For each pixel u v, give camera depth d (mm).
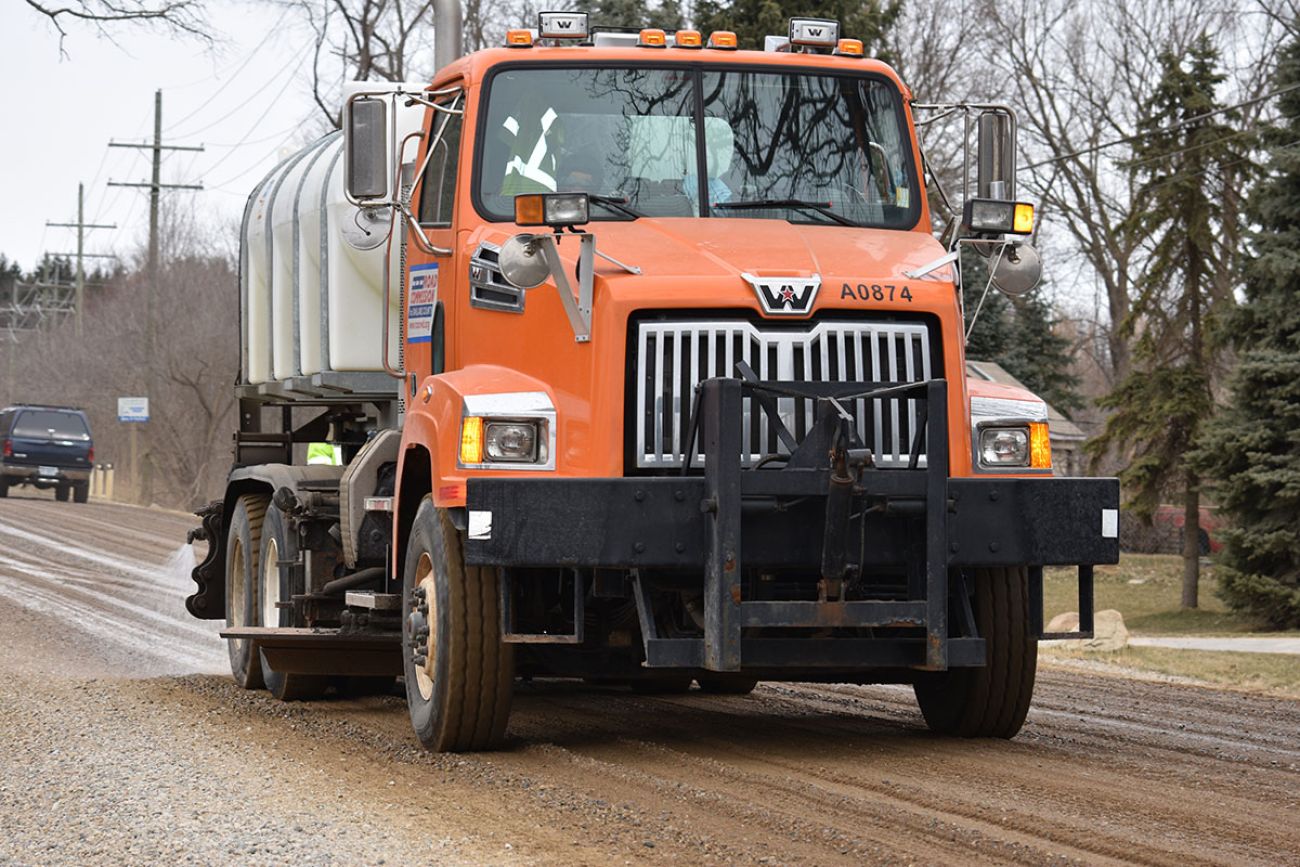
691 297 7609
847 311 7734
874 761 7984
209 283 60000
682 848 5910
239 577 12133
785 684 12414
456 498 7586
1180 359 39781
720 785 7254
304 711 10297
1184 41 54312
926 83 47781
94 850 6012
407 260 9719
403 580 8836
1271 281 29047
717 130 9000
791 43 9328
